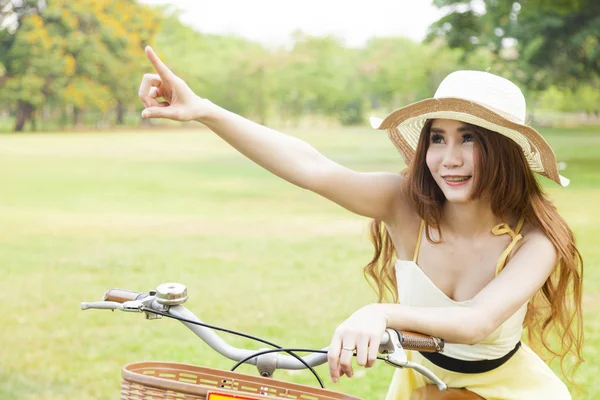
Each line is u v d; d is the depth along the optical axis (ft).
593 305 22.93
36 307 23.73
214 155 105.50
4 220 44.14
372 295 25.35
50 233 39.34
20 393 16.03
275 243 36.22
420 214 7.61
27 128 193.06
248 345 19.57
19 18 186.19
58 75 184.55
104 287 26.71
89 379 17.10
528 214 7.32
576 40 109.91
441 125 7.13
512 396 7.57
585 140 134.00
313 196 58.54
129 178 72.64
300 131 173.88
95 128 196.75
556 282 8.09
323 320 22.13
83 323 21.89
